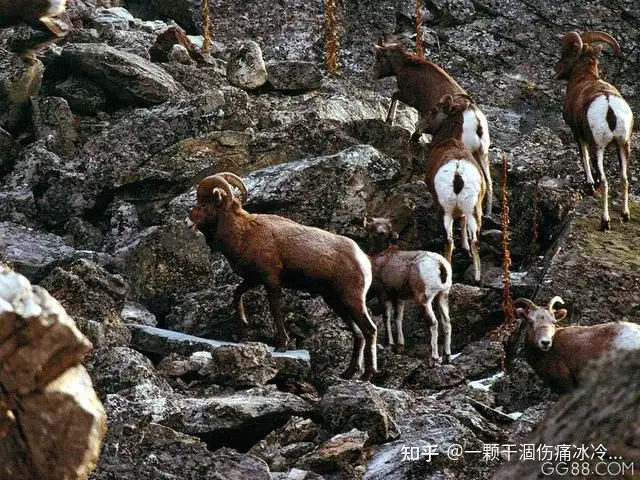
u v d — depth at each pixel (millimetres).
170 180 56375
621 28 78125
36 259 50438
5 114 62844
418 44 70250
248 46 65188
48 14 34750
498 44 77375
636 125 75062
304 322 47062
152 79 62938
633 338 37625
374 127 58594
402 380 43656
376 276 46188
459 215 50656
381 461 32938
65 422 19078
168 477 28719
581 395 15320
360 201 53469
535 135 60969
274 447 33750
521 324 44812
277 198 52750
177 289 50312
